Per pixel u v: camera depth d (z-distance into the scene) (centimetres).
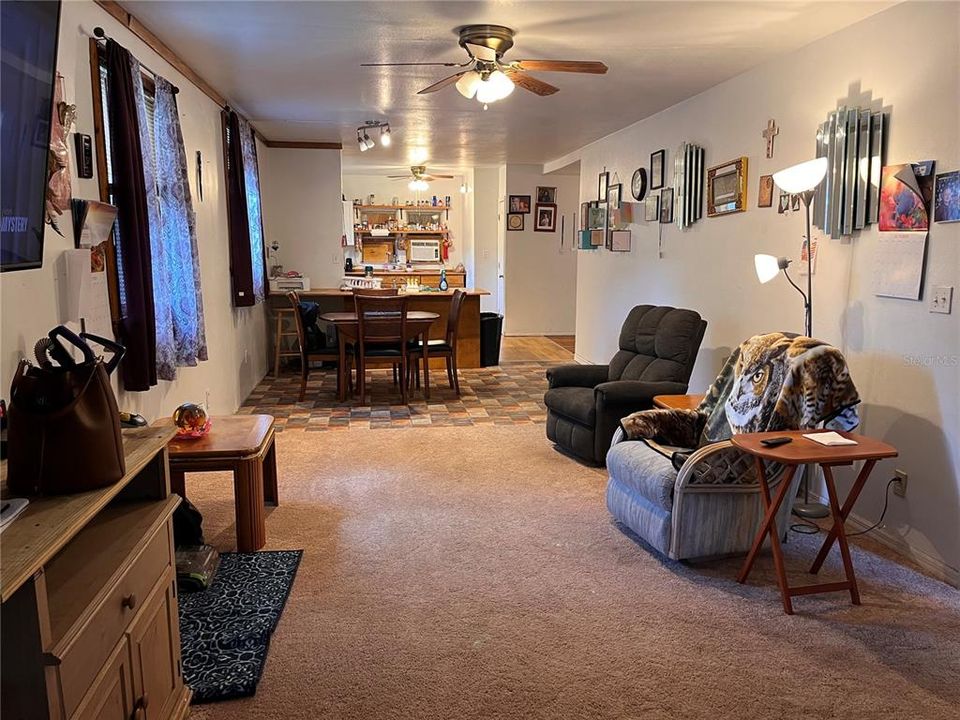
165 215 362
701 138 478
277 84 463
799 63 365
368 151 812
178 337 378
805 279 360
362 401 583
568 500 362
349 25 335
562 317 1010
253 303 564
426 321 586
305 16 321
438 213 1170
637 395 402
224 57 394
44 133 194
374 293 714
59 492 150
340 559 292
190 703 199
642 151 586
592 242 707
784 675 214
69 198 249
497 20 325
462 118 585
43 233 203
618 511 320
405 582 273
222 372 507
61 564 157
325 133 687
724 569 285
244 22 330
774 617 248
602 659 222
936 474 279
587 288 738
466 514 342
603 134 662
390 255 1159
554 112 552
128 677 158
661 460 295
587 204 725
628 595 263
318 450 449
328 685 209
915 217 286
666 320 436
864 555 296
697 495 278
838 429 282
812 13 310
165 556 185
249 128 606
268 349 736
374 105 534
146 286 305
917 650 228
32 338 220
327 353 593
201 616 245
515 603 257
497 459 432
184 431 307
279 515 340
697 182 479
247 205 586
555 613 250
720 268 452
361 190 1154
